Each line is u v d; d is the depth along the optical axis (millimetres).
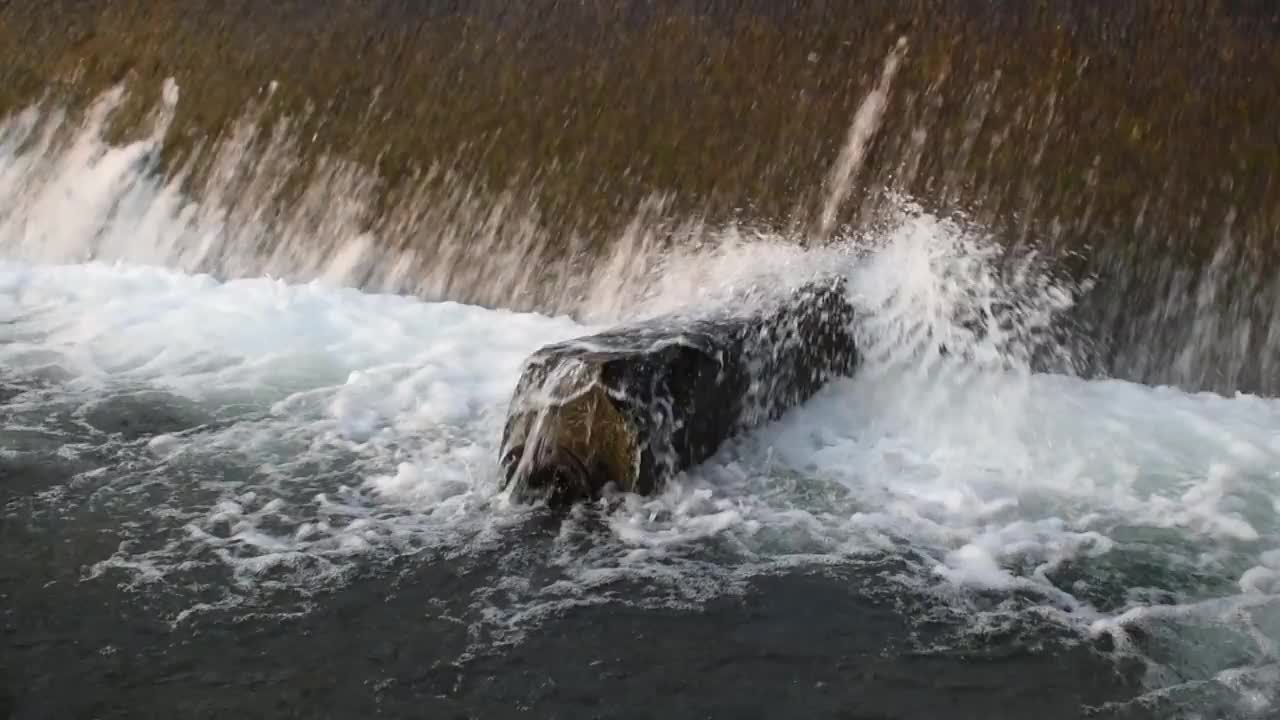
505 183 9836
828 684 5398
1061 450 7586
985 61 9250
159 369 8383
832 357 8141
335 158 10250
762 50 9680
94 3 11344
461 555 6277
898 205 9102
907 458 7438
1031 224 8875
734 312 7629
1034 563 6391
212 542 6352
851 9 9602
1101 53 9086
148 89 10906
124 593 5895
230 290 9773
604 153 9727
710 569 6203
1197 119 8812
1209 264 8594
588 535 6465
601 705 5219
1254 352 8453
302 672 5375
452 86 10188
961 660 5590
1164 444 7676
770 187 9367
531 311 9547
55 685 5242
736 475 7098
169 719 5062
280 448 7375
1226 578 6297
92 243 10594
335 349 8758
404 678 5352
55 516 6566
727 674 5434
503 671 5410
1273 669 5590
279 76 10594
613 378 6566
